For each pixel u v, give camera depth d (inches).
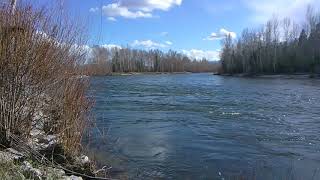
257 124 888.9
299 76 3754.9
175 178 455.2
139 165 497.0
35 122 377.4
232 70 5118.1
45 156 368.2
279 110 1169.4
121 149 567.5
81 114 409.1
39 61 354.9
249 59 4746.6
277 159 555.5
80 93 406.6
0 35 336.8
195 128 818.8
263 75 4261.8
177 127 825.5
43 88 366.0
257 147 634.8
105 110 1102.4
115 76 3961.6
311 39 4089.6
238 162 535.5
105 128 767.1
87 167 390.3
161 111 1113.4
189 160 538.6
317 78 3479.3
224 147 630.5
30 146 359.6
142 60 6195.9
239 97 1631.4
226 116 1026.1
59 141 388.2
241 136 732.7
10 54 341.1
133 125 831.1
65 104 391.9
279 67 4254.4
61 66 379.2
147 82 3026.6
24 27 344.5
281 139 706.8
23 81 351.9
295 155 582.2
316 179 457.1
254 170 494.3
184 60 7253.9
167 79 3836.1
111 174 439.5
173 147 620.1
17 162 302.7
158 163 513.7
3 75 343.9
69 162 380.2
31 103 362.6
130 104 1286.9
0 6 340.2
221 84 2760.8
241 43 5182.1
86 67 418.9
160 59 6692.9
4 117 345.7
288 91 1964.8
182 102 1398.9
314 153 595.8
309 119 976.3
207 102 1406.3
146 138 685.3
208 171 486.9
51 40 365.7
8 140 346.0
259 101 1450.5
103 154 516.7
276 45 4500.5
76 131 400.8
